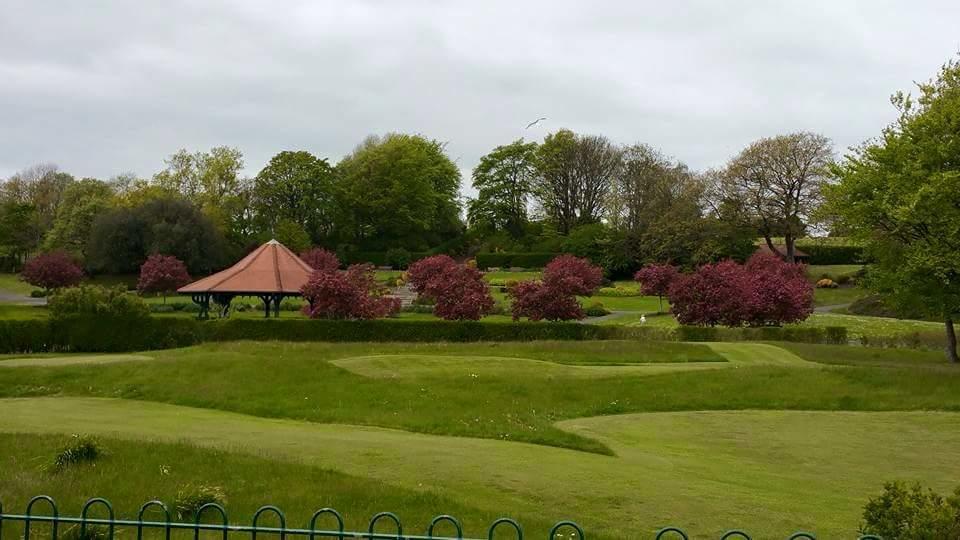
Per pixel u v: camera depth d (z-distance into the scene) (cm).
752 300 3994
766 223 6656
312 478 1147
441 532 930
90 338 3547
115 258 7344
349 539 882
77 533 785
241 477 1142
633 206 8100
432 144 10950
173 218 7375
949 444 1642
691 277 4125
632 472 1297
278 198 9069
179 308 5894
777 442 1653
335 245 9456
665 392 2194
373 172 9625
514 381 2242
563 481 1212
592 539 927
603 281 7356
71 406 1992
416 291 6319
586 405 2062
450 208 10519
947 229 2508
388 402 2014
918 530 711
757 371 2433
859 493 1230
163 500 1018
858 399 2128
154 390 2189
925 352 3319
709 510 1087
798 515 1078
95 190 9131
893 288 2848
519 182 9725
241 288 4472
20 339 3444
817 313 5497
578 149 9112
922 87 2778
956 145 2533
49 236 8388
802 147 6556
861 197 2820
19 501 995
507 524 972
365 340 3841
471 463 1312
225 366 2364
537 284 4162
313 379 2245
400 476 1209
